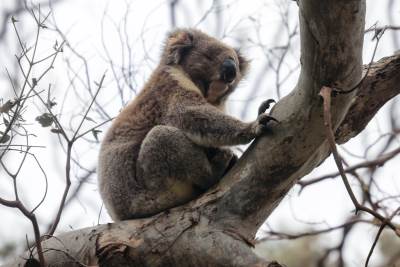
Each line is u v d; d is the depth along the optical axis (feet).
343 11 24.84
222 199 30.63
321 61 26.63
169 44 43.42
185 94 39.06
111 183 38.32
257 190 30.25
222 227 30.07
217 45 43.45
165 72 41.65
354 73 27.02
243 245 29.14
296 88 28.99
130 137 39.37
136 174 37.45
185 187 36.04
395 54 35.09
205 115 36.47
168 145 36.14
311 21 25.70
